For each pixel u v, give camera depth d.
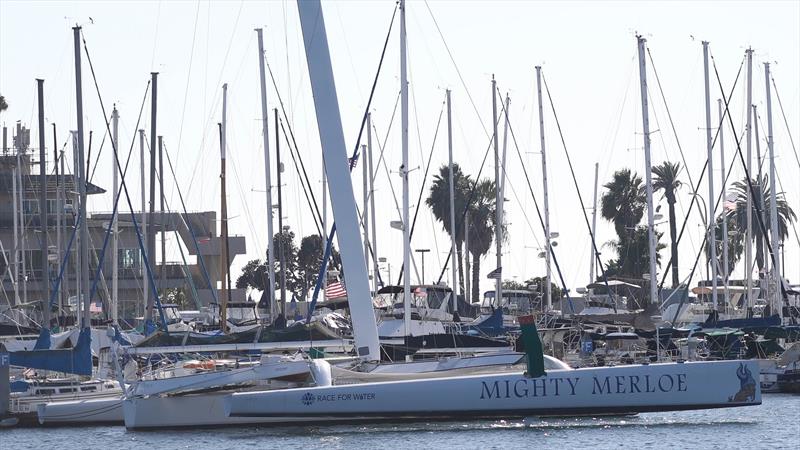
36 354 119.44
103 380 126.06
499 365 111.50
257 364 106.94
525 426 103.69
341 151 113.00
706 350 148.50
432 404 101.12
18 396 121.31
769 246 174.75
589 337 145.88
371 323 111.69
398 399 101.31
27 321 175.88
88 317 137.00
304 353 116.44
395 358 123.50
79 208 148.38
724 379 100.94
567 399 100.94
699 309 196.50
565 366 104.06
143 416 107.75
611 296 185.50
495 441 95.56
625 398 100.75
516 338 128.12
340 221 112.25
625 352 135.50
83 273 137.25
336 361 113.75
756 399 100.69
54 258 177.75
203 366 110.19
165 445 98.75
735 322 163.75
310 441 97.25
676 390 100.75
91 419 117.81
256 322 165.00
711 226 180.50
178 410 107.69
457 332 139.75
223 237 140.25
